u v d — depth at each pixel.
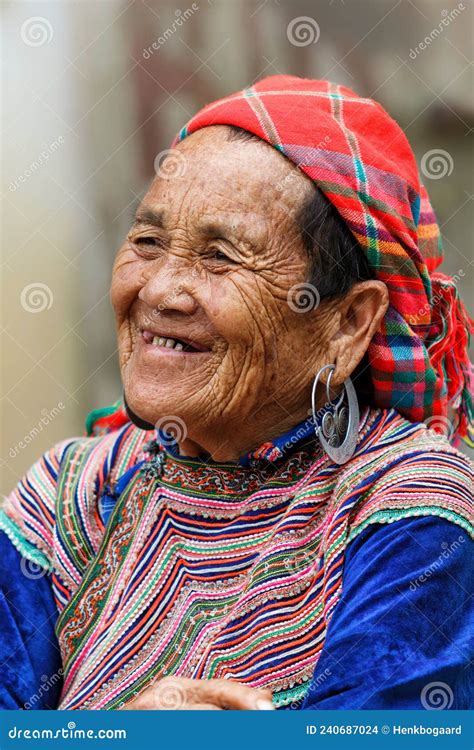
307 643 2.06
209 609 2.16
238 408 2.16
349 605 2.02
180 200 2.13
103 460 2.46
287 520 2.17
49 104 5.21
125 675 2.15
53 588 2.35
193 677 2.09
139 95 5.20
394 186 2.24
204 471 2.28
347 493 2.16
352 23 4.96
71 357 5.53
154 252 2.19
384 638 1.95
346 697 1.91
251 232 2.10
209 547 2.22
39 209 5.32
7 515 2.42
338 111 2.26
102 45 5.17
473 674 2.11
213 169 2.13
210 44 5.06
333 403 2.27
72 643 2.23
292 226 2.12
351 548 2.11
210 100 5.11
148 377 2.17
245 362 2.13
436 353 2.45
